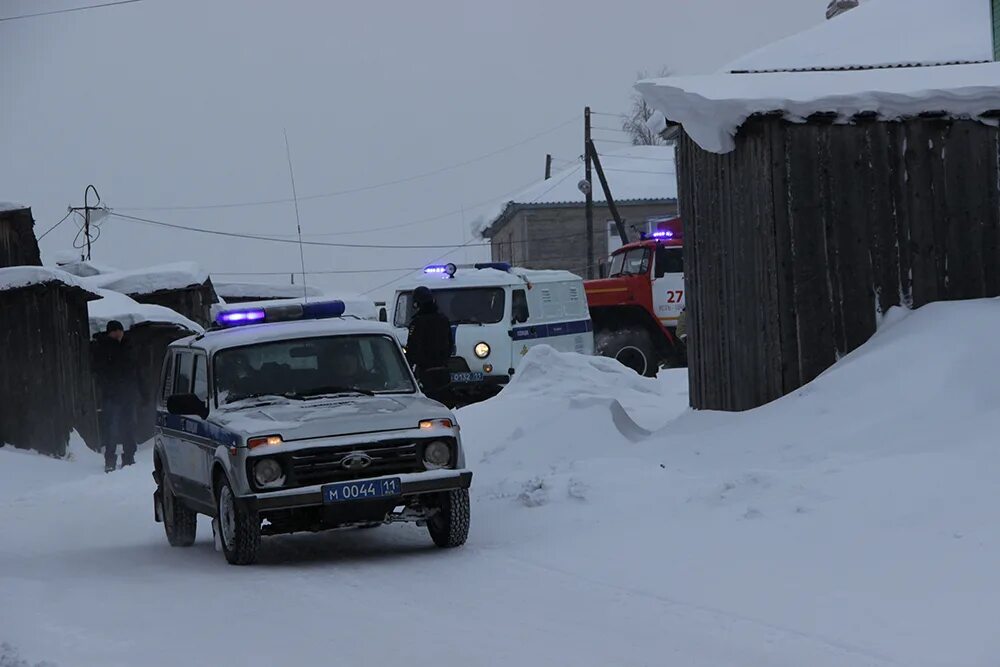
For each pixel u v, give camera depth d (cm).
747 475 1041
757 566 840
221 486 1041
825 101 1383
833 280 1398
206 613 820
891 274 1407
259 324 1202
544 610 775
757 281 1426
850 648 646
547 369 1986
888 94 1392
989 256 1420
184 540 1204
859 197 1404
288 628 761
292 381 1118
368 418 1011
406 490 990
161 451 1247
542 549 981
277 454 978
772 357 1402
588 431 1468
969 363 1195
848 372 1279
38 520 1452
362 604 826
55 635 761
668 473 1157
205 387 1126
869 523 890
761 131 1403
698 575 837
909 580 761
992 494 889
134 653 705
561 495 1160
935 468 967
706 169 1555
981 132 1423
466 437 1661
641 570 871
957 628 664
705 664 632
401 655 676
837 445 1135
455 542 1036
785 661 630
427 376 1478
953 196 1417
